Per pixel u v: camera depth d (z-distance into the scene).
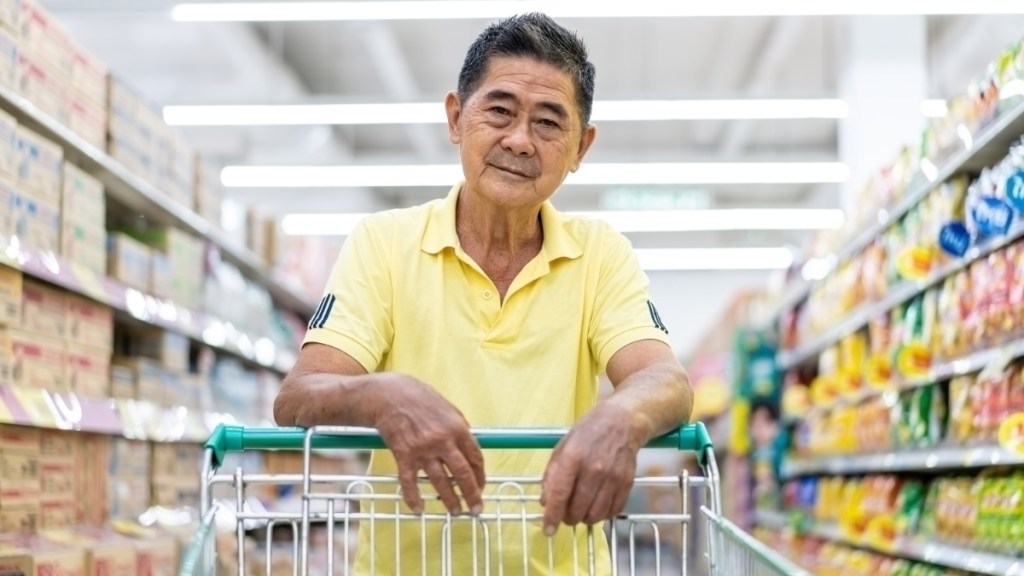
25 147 3.44
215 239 5.78
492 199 2.04
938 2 5.98
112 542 3.52
